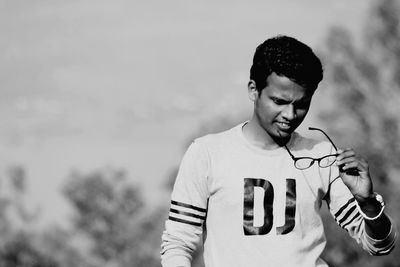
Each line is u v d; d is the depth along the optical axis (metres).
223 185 4.87
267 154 4.90
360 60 20.70
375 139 20.34
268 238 4.82
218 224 4.88
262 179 4.86
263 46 4.76
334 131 20.67
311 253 4.85
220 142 4.96
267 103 4.73
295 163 4.87
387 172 20.00
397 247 17.80
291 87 4.66
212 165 4.91
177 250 4.88
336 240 17.70
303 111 4.75
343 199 4.91
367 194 4.68
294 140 4.98
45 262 23.03
